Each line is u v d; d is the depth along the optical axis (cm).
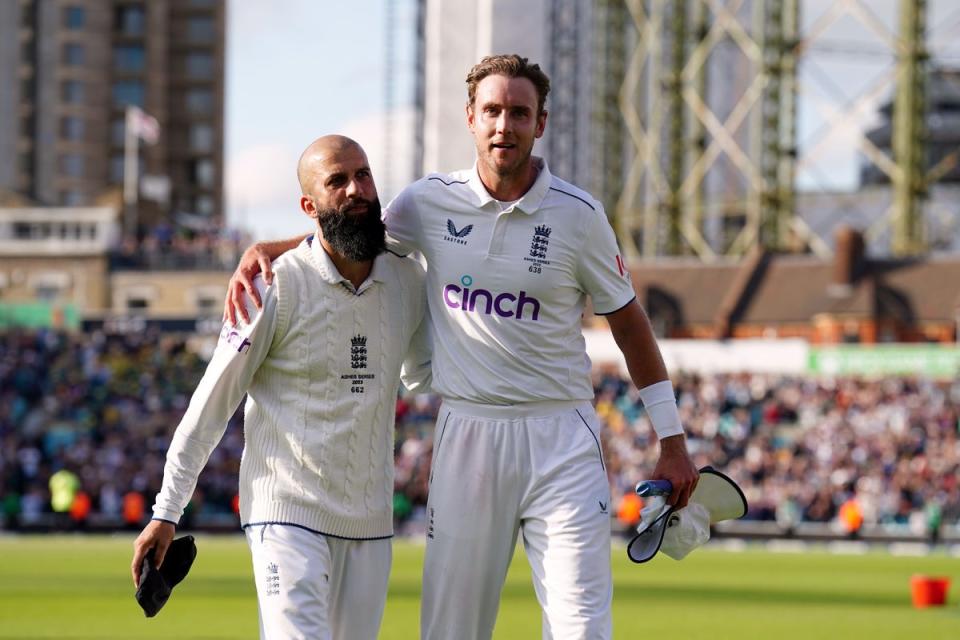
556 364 2958
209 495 17412
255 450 2983
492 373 2944
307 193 2902
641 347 3022
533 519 2945
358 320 2956
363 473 2978
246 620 6975
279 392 2964
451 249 2958
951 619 7281
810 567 12038
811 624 7019
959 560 13262
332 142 2897
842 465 18775
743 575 10988
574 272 2953
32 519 16825
